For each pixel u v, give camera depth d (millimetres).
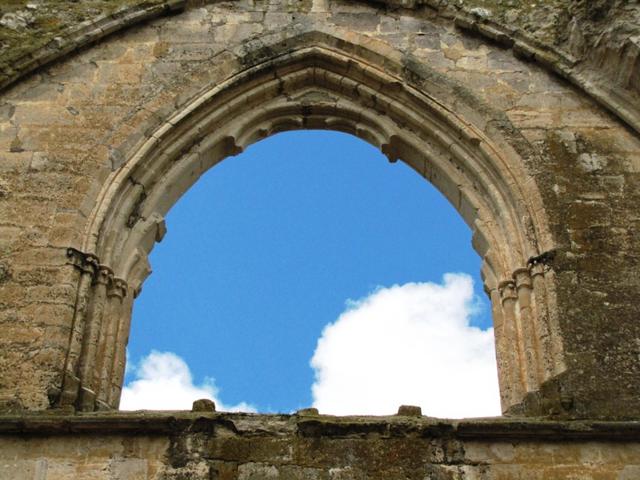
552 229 12648
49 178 13062
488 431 10547
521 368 12031
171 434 10586
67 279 12070
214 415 10641
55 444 10523
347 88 14727
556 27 14672
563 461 10461
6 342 11516
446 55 14672
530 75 14406
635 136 13680
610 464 10430
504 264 12883
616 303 11945
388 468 10352
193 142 14055
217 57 14578
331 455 10430
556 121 13844
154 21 15078
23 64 14195
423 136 14250
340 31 14906
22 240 12438
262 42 14742
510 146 13516
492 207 13414
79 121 13742
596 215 12797
